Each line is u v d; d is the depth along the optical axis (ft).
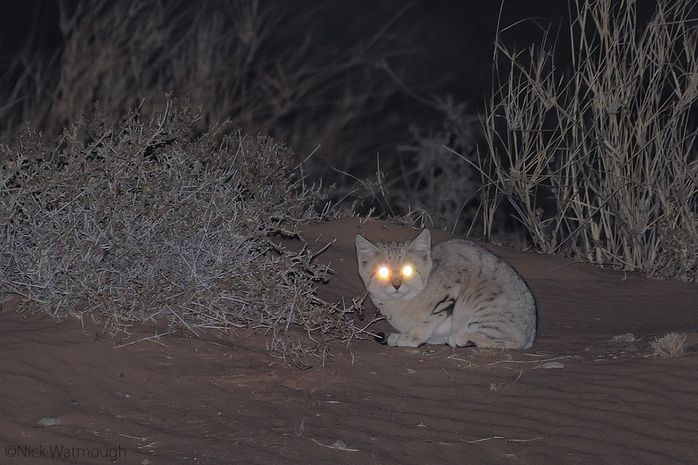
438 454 48.19
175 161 62.39
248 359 56.85
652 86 92.22
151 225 59.16
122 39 123.13
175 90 125.08
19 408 49.70
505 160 124.57
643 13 144.25
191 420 50.03
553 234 95.09
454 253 63.98
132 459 46.01
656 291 84.38
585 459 48.32
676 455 48.98
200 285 58.85
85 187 58.90
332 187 88.48
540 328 71.77
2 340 55.06
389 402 53.47
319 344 58.54
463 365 58.80
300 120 141.49
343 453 47.55
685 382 56.54
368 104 160.04
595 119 92.89
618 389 55.88
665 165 92.07
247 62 137.18
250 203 65.77
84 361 54.13
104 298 57.52
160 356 55.62
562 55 165.58
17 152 62.95
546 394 55.06
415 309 62.75
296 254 65.26
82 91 115.55
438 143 126.72
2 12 153.28
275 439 48.47
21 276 60.13
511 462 47.75
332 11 177.78
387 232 87.92
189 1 154.61
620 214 92.63
